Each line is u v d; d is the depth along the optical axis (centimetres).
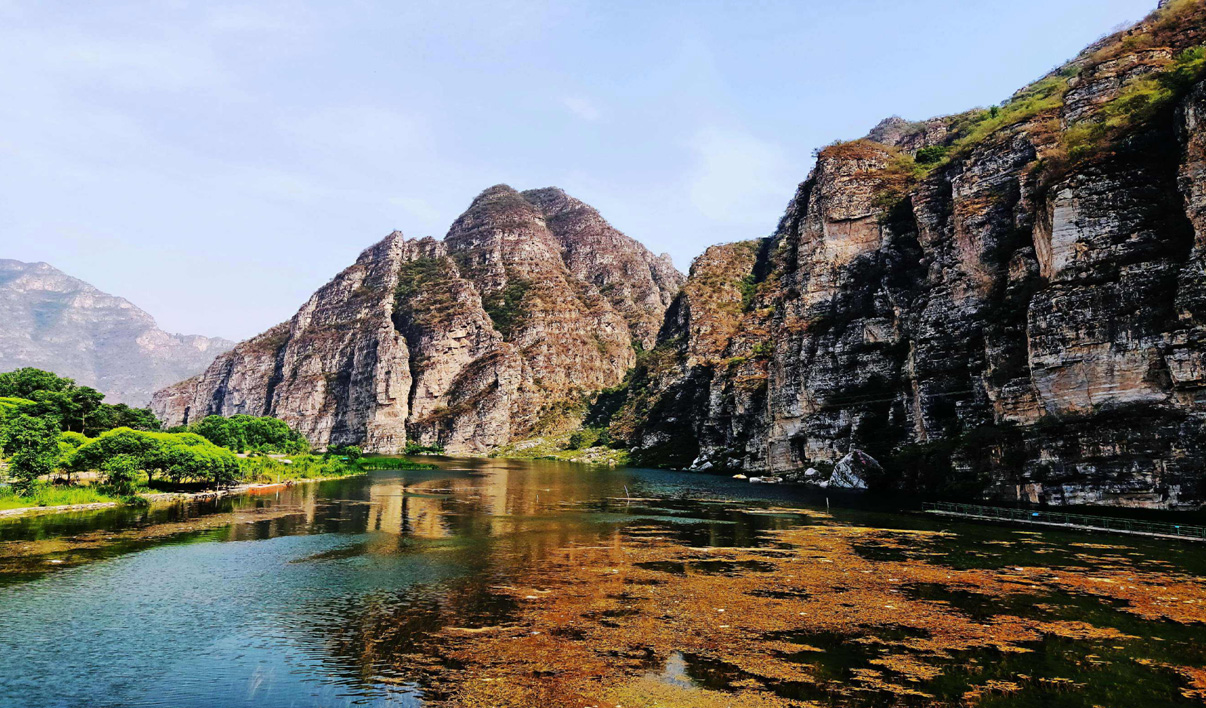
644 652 2248
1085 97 7194
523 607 2823
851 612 2692
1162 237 5288
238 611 2802
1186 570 3400
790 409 11025
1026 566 3525
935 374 7944
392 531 5047
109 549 4175
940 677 2016
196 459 7400
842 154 11706
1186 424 4828
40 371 11600
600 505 6962
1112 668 2078
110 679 2073
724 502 7181
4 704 1892
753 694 1900
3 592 3086
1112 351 5284
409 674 2083
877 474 8394
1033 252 6656
